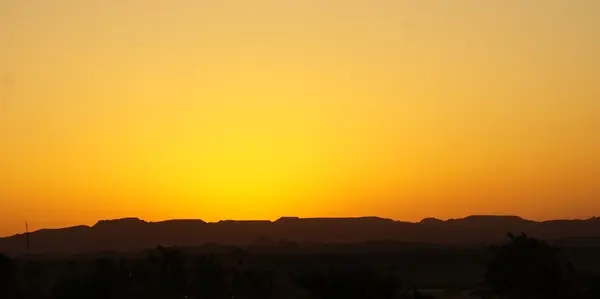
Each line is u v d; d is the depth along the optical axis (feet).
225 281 263.08
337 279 179.42
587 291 189.16
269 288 261.44
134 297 239.09
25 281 263.49
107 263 238.89
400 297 203.31
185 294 255.70
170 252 262.47
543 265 193.88
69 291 224.12
